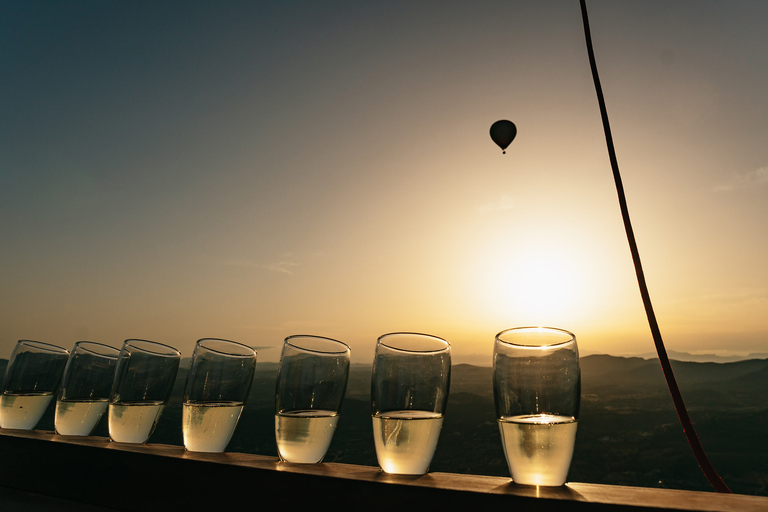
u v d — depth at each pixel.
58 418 0.60
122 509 0.48
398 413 0.43
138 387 0.55
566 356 0.39
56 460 0.53
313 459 0.46
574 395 0.39
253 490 0.43
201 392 0.50
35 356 0.67
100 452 0.51
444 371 0.45
